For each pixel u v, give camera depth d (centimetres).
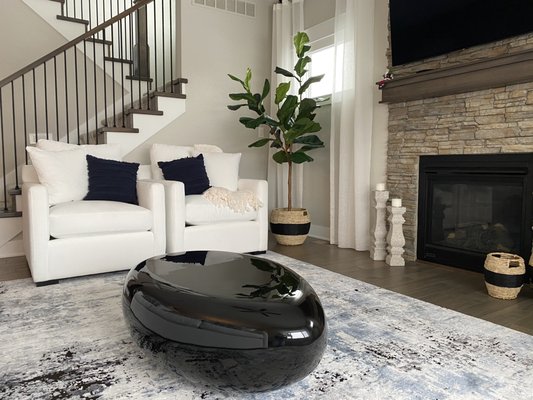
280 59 469
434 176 322
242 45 478
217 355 128
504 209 281
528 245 265
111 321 198
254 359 125
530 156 259
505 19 258
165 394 137
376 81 368
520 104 262
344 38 382
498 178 279
